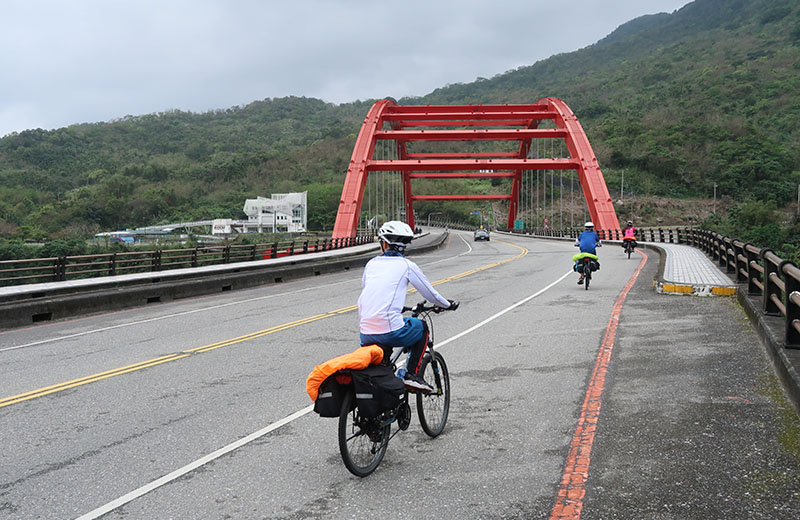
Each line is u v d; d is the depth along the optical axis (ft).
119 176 591.78
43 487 15.10
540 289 55.77
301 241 118.83
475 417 19.56
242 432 18.88
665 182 548.31
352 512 13.21
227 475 15.52
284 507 13.58
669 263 70.44
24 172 640.99
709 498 12.99
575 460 15.49
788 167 526.98
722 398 19.90
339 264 99.19
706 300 42.42
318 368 14.49
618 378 23.32
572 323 36.55
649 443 16.37
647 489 13.58
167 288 61.26
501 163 205.16
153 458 16.88
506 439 17.39
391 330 15.78
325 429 18.98
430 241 219.61
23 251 161.38
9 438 18.92
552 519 12.44
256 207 492.95
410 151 654.12
